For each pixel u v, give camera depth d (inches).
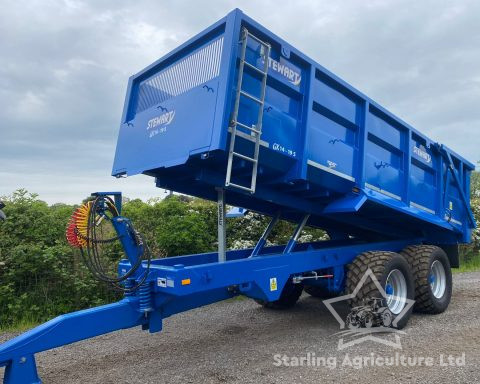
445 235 328.5
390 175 259.3
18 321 267.3
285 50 189.0
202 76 178.5
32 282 285.9
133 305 160.4
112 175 217.6
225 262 175.8
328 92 214.7
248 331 229.6
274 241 385.4
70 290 291.7
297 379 158.6
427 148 297.9
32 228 305.6
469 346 192.2
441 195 308.3
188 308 177.3
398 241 283.6
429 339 204.8
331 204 236.4
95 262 160.4
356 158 232.8
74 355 194.5
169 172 204.2
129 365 180.5
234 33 168.9
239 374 165.9
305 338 213.3
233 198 235.1
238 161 182.4
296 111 201.5
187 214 370.9
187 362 182.1
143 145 202.1
